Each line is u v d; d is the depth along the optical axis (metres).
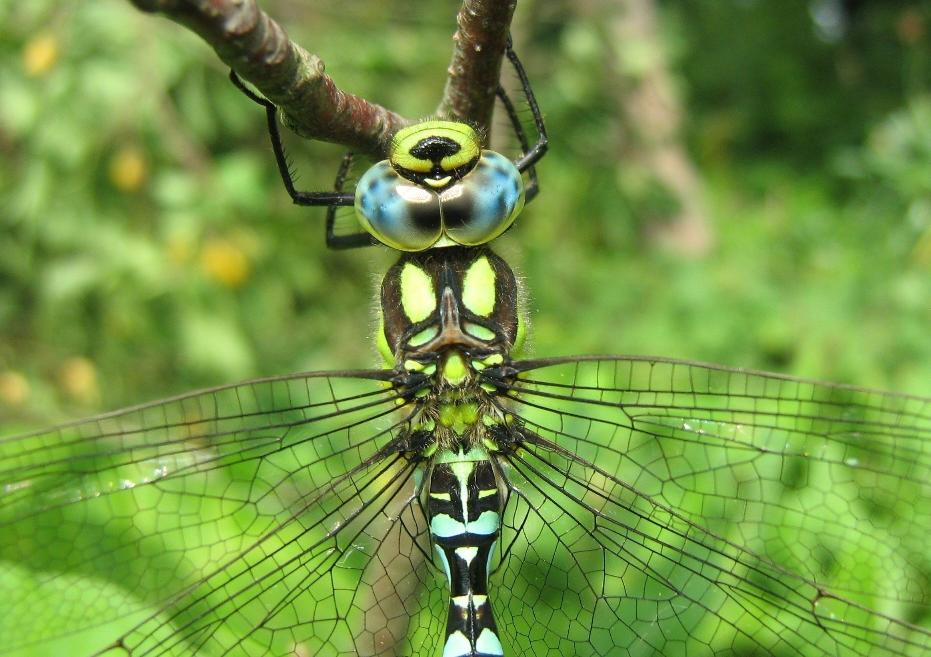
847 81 0.42
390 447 0.11
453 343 0.11
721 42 0.45
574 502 0.11
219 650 0.10
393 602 0.11
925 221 0.26
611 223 0.27
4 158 0.22
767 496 0.11
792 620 0.11
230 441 0.11
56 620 0.11
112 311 0.21
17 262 0.22
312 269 0.23
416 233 0.11
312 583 0.11
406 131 0.10
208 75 0.22
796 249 0.29
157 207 0.22
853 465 0.11
